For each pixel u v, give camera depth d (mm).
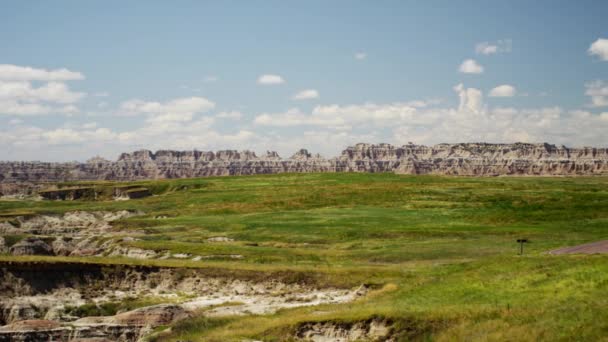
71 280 66625
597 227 92188
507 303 40344
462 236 90250
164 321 52125
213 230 111250
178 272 67688
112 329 51469
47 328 51281
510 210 120812
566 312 36062
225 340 42469
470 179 194875
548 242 78812
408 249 79062
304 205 144875
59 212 148375
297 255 77500
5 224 136000
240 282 64500
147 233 110812
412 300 46969
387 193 150875
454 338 36688
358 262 73375
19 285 64562
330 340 40938
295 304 55344
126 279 67625
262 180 198625
